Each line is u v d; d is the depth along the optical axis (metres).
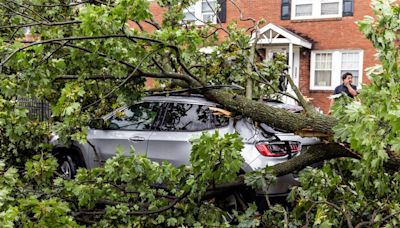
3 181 3.31
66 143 4.78
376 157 2.28
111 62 4.17
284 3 15.88
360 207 3.50
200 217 3.49
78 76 4.44
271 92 5.79
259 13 16.11
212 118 5.12
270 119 4.32
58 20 5.59
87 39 3.93
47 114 6.28
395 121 2.03
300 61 15.87
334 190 3.58
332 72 15.46
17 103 4.67
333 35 15.34
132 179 3.52
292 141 4.94
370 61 14.79
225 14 16.14
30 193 3.75
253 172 3.58
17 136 4.31
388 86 2.35
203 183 3.33
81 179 3.67
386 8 2.50
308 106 4.35
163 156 5.30
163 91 5.77
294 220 3.41
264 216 3.49
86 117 4.66
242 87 5.35
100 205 4.20
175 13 5.70
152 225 3.64
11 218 2.49
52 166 4.00
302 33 15.79
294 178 4.71
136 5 3.60
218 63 5.58
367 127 2.17
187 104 5.38
